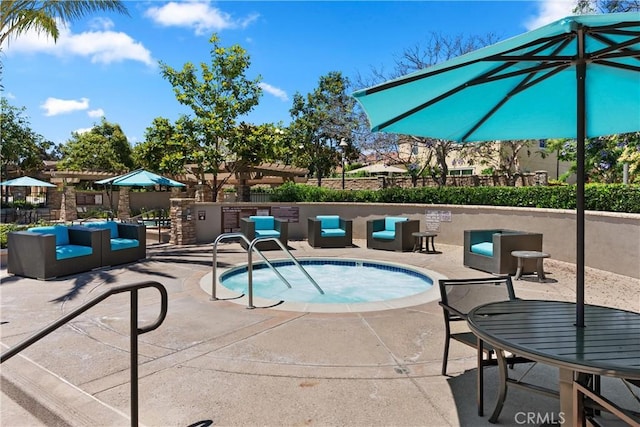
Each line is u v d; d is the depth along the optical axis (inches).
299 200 563.2
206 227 497.0
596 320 108.2
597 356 82.7
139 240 351.3
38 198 1218.6
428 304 218.1
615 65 106.5
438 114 135.6
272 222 452.1
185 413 110.8
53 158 1702.8
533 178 642.8
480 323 106.0
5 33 387.5
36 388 124.5
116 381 129.7
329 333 174.4
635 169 388.2
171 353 152.6
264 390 124.0
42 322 190.4
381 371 137.3
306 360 146.4
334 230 459.5
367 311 205.8
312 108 1343.5
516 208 391.5
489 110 140.1
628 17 78.6
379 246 435.5
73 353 152.2
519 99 136.5
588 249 323.0
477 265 324.5
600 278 286.7
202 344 161.6
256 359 147.2
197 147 615.2
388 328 180.7
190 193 805.2
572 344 89.9
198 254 394.6
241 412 111.4
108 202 925.2
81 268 297.7
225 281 308.5
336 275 337.4
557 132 156.9
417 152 809.5
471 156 761.6
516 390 123.6
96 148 1186.6
